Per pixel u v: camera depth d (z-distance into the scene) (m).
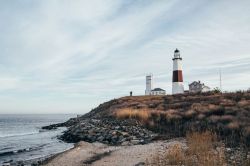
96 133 41.56
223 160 16.75
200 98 51.69
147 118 42.78
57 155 26.34
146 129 38.41
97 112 80.56
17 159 28.80
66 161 23.02
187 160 17.47
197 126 31.94
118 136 35.81
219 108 37.59
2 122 162.62
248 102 39.62
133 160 20.97
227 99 45.69
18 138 54.22
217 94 54.53
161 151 23.23
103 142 35.34
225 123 30.88
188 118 37.41
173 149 19.69
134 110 49.25
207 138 22.62
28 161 26.67
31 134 64.38
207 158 16.30
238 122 28.94
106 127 43.28
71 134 46.84
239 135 25.72
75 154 25.67
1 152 33.88
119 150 26.06
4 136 61.00
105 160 21.91
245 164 16.31
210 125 31.06
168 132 34.16
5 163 26.36
